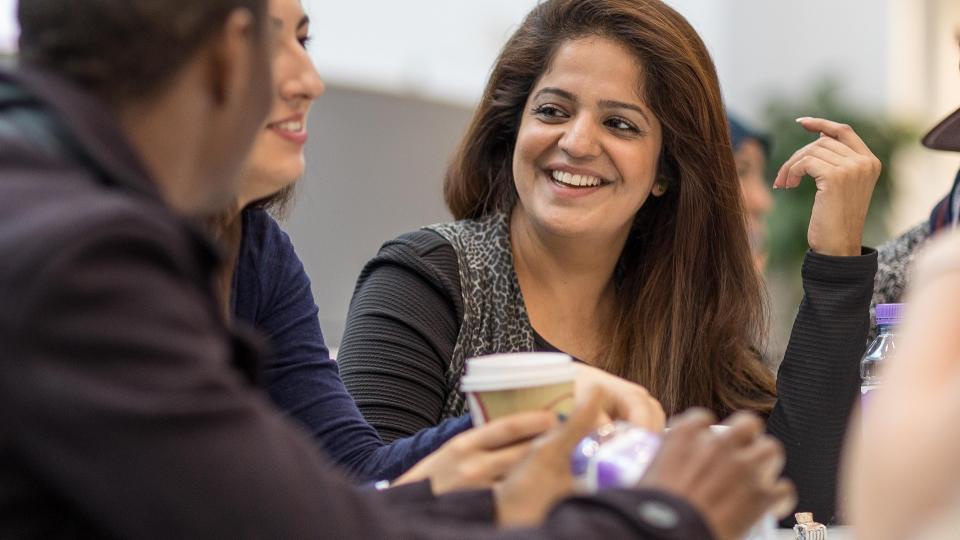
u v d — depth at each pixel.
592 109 2.92
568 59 2.95
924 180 10.51
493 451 1.66
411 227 3.17
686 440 1.29
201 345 1.07
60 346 0.99
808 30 12.64
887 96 12.16
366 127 3.07
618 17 2.96
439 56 9.51
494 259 3.00
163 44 1.16
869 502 1.12
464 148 3.16
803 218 8.58
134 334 1.01
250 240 2.33
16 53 1.22
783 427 2.80
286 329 2.39
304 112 2.01
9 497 1.05
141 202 1.11
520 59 3.03
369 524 1.12
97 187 1.11
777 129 9.85
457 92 9.45
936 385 1.10
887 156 9.90
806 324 2.82
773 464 1.31
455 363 2.87
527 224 3.04
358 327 2.84
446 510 1.39
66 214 1.02
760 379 3.11
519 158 2.96
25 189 1.06
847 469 1.30
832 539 2.39
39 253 0.99
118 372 1.00
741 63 12.98
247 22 1.21
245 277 2.31
